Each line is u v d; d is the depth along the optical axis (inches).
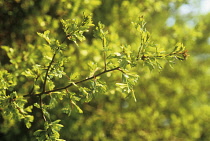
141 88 207.3
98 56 144.8
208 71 289.4
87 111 191.8
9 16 150.3
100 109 197.6
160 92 231.8
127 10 173.9
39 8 150.9
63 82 157.4
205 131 275.7
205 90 284.7
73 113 166.4
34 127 167.6
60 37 160.7
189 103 251.9
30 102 159.3
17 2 144.0
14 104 88.3
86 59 155.3
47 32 82.1
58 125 87.7
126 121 206.5
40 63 132.5
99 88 83.2
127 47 78.7
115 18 177.8
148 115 212.8
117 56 79.0
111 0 174.6
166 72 241.3
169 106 242.7
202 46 288.7
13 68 121.0
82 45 152.1
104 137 203.2
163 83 227.9
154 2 195.0
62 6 147.9
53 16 155.7
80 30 79.0
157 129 228.4
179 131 236.7
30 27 153.2
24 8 147.6
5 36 154.6
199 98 264.1
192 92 246.5
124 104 214.8
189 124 231.8
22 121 164.1
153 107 219.9
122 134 210.5
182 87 236.8
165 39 179.9
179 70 241.1
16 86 146.1
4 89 92.2
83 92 84.0
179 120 220.1
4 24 151.9
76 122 176.7
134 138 212.7
